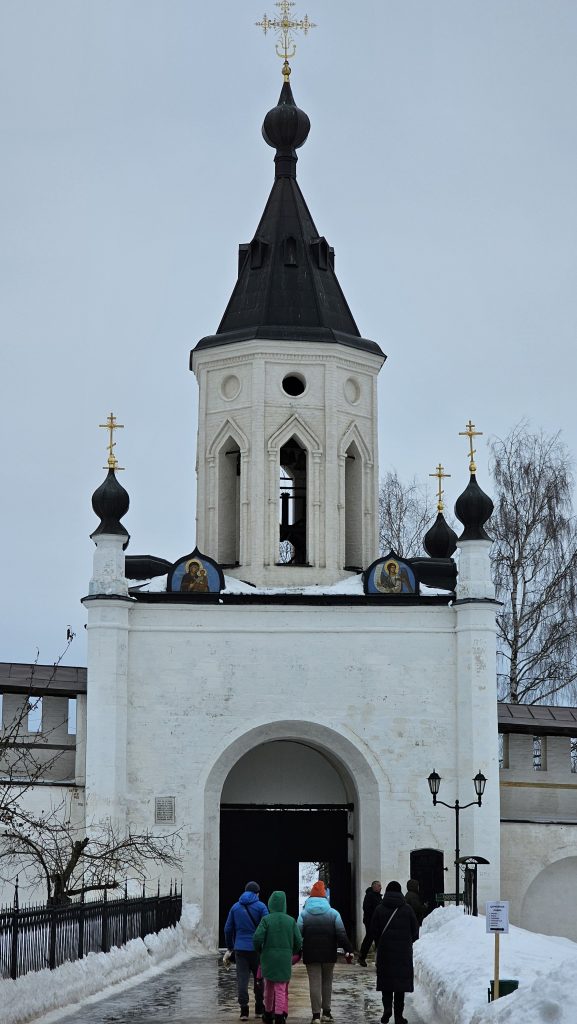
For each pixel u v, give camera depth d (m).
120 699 46.22
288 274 51.94
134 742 46.31
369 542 50.91
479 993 23.05
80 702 48.22
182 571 47.28
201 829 45.94
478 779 42.50
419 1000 27.41
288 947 25.47
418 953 30.50
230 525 50.88
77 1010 26.34
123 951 32.41
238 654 46.91
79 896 39.12
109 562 46.81
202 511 50.78
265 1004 25.38
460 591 47.31
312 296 51.66
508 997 20.09
